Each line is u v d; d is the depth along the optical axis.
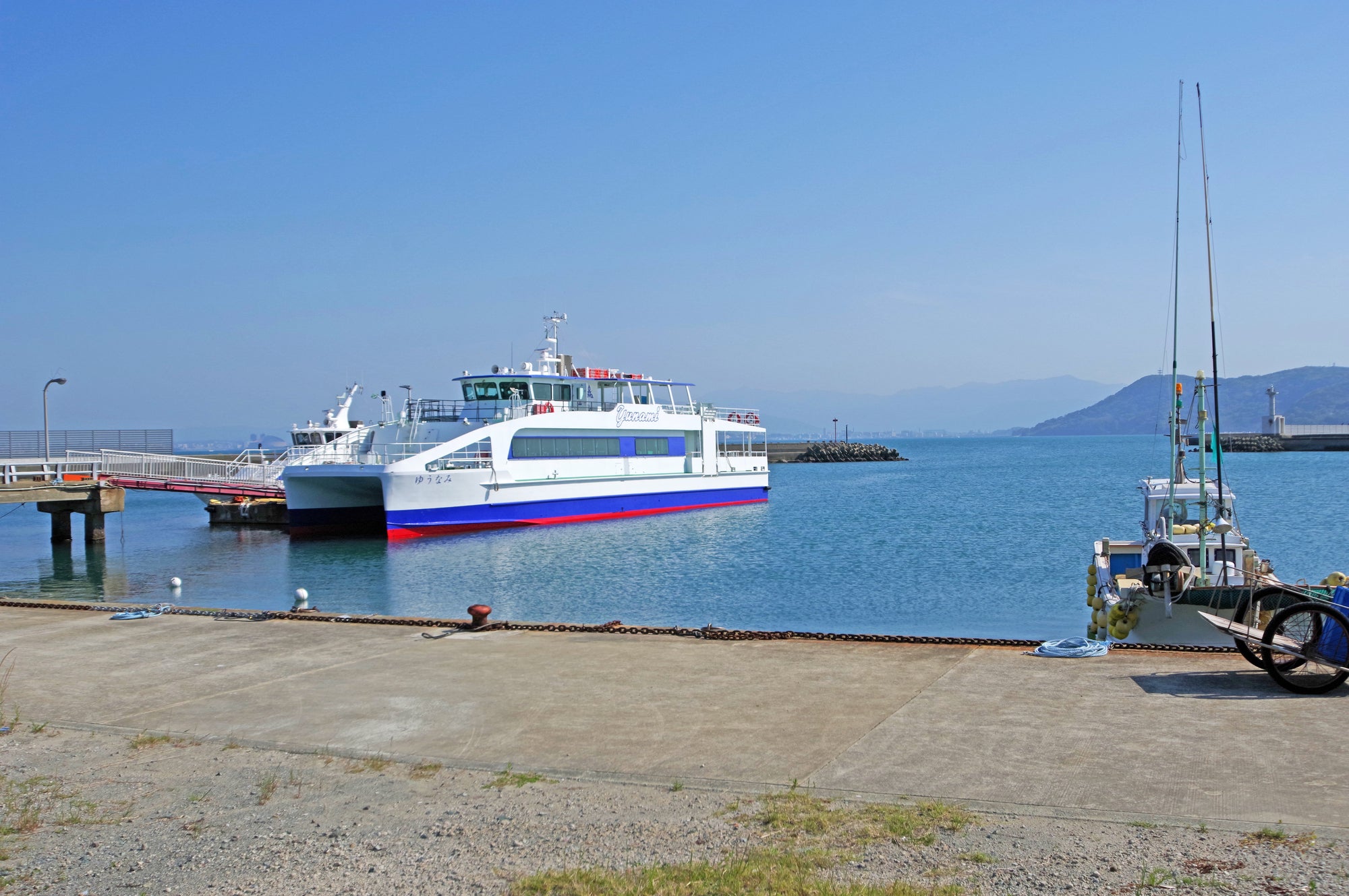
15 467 41.47
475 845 6.89
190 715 10.56
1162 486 19.53
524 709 10.45
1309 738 8.30
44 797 8.15
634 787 7.95
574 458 48.28
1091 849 6.24
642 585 29.78
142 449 50.34
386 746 9.30
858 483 98.00
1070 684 10.57
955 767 8.04
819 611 24.61
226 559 38.62
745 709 10.13
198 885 6.39
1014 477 106.00
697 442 57.38
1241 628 10.24
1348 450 159.62
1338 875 5.66
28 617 17.38
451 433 46.50
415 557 37.38
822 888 5.71
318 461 47.84
